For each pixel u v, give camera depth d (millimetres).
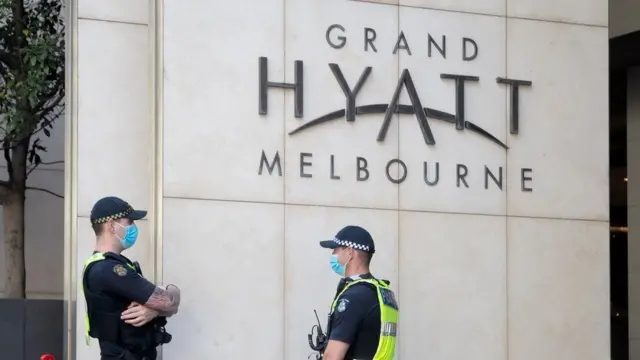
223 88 9523
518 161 10430
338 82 9852
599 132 10734
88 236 9820
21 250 11539
